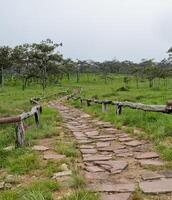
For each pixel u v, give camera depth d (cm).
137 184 640
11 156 895
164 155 831
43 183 639
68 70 12619
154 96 3609
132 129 1259
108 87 7819
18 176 735
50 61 9762
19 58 9744
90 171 742
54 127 1423
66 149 946
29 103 3155
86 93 5303
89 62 15888
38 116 1497
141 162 798
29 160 821
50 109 2389
